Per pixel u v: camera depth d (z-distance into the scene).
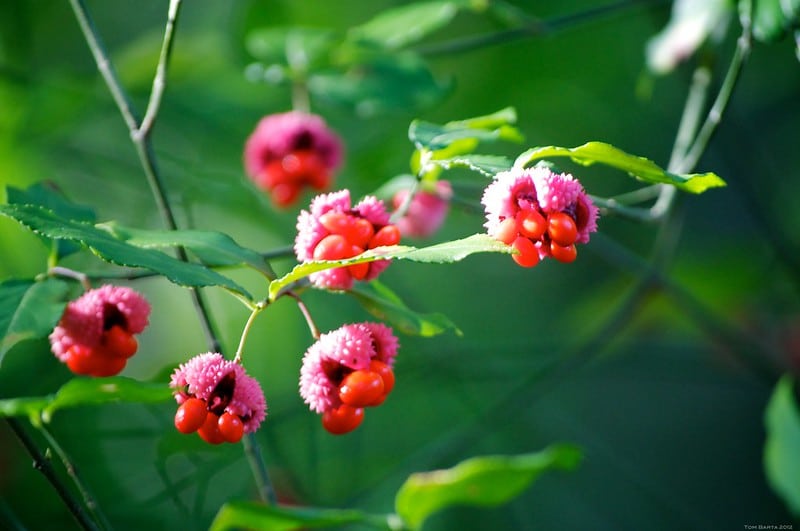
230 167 0.75
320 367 0.48
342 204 0.49
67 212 0.53
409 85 0.64
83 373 0.50
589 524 0.73
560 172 0.48
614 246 0.65
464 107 0.82
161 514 0.61
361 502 0.64
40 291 0.49
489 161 0.49
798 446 0.60
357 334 0.48
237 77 0.76
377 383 0.48
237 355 0.48
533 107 0.84
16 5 0.73
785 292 0.83
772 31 0.56
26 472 0.60
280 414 0.62
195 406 0.47
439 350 0.70
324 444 0.66
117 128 0.77
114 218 0.73
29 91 0.69
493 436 0.73
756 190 0.76
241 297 0.48
